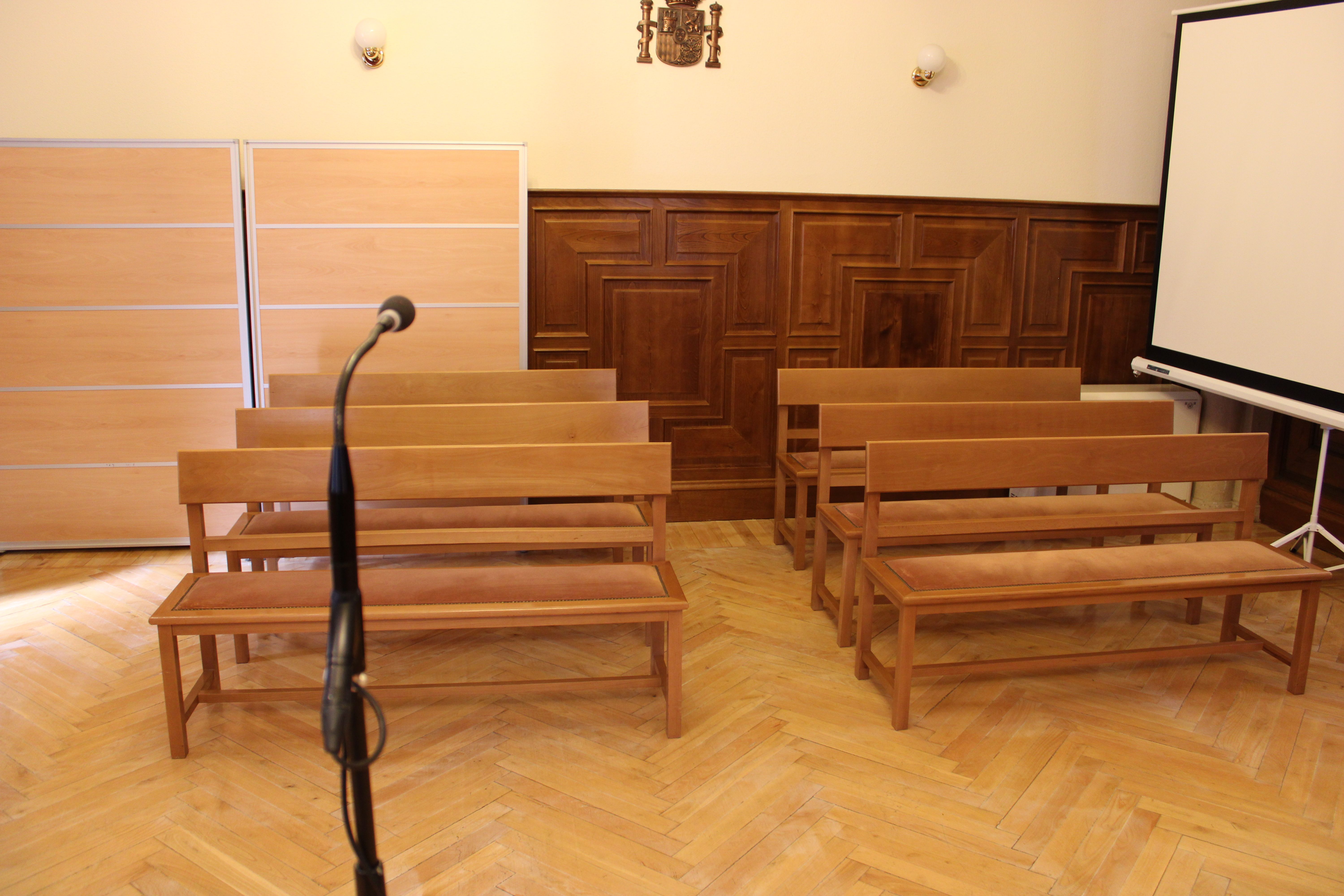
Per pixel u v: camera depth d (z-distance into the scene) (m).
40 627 3.43
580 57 4.44
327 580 2.65
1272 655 3.12
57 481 4.13
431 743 2.64
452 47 4.36
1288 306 3.78
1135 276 4.97
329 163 4.02
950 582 2.73
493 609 2.49
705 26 4.50
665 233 4.51
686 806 2.35
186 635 3.02
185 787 2.42
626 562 3.49
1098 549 2.99
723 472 4.78
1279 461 4.75
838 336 4.75
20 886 2.04
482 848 2.17
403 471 2.76
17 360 4.02
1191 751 2.63
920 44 4.66
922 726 2.76
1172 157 4.45
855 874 2.10
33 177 3.89
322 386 3.81
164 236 4.00
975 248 4.79
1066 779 2.49
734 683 3.03
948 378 4.21
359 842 1.30
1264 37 3.88
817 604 3.67
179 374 4.11
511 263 4.20
